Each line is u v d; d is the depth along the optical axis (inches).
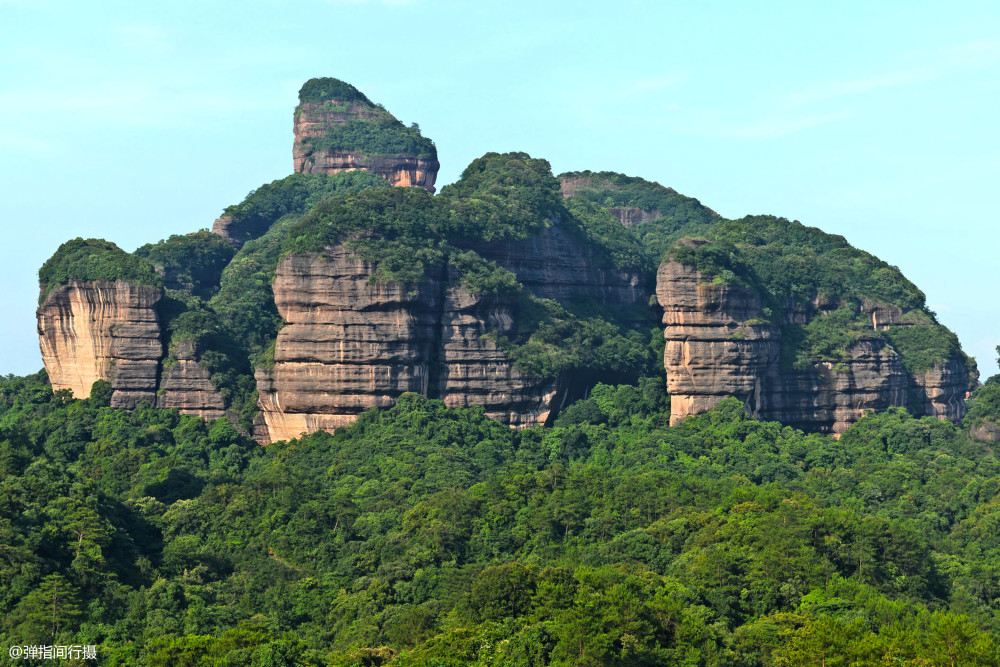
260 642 7755.9
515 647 7583.7
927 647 7411.4
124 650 7864.2
